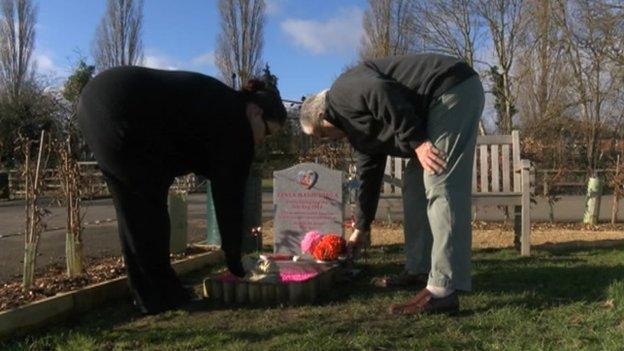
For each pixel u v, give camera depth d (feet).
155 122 12.19
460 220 12.70
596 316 12.17
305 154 33.27
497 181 22.85
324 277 15.24
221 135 12.37
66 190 16.33
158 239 13.37
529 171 21.36
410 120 12.22
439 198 12.73
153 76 12.40
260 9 126.31
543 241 25.46
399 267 18.79
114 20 129.80
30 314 12.51
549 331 11.51
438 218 12.76
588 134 66.18
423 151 12.26
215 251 20.86
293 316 13.12
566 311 12.72
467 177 12.80
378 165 15.47
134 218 13.10
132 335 12.05
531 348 10.46
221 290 14.51
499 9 78.18
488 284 15.61
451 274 12.77
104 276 16.19
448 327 11.93
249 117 12.78
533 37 76.23
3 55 117.70
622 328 11.39
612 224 34.76
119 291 15.23
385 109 12.27
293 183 19.12
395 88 12.44
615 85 65.00
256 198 22.72
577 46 66.80
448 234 12.71
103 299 14.66
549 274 16.71
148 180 12.78
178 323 12.84
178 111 12.24
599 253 21.12
